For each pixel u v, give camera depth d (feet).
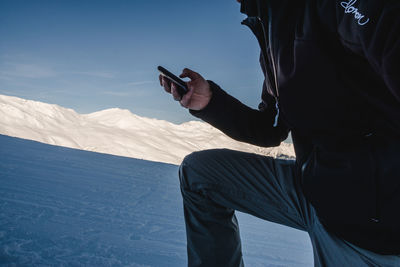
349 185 1.79
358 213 1.81
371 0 1.19
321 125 1.80
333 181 1.87
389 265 1.77
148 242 4.92
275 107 2.83
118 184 10.22
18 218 4.86
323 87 1.66
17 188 6.91
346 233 1.92
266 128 2.82
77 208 6.23
